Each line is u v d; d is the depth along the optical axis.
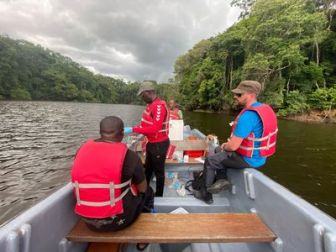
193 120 21.47
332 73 27.30
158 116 2.38
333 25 27.62
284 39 24.14
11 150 9.52
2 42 55.66
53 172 6.98
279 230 1.49
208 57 36.62
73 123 18.83
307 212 1.24
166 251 1.83
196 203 2.38
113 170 1.29
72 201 1.55
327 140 12.04
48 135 13.13
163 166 2.55
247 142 2.05
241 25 33.66
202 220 1.61
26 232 1.06
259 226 1.59
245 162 2.09
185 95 42.78
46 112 29.42
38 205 1.26
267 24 23.73
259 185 1.80
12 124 17.06
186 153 3.83
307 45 27.45
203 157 3.73
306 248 1.23
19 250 1.03
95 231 1.45
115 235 1.41
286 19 23.22
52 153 9.17
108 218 1.33
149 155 2.53
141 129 2.36
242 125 1.96
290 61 23.22
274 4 23.94
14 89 58.94
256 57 23.80
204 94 35.47
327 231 1.09
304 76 25.41
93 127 16.72
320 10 27.78
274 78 24.89
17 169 7.17
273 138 2.04
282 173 6.85
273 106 24.41
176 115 5.21
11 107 34.56
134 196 1.49
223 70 32.97
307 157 8.59
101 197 1.29
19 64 63.38
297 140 11.98
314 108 23.91
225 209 2.36
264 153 2.03
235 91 2.10
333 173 6.86
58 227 1.37
